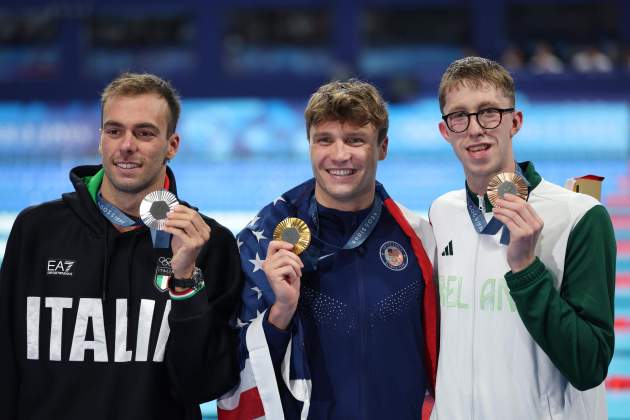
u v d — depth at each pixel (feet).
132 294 13.66
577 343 12.64
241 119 64.49
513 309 13.42
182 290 13.19
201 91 70.23
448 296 14.11
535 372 13.32
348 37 73.15
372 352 13.89
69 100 68.85
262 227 14.65
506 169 13.97
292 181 56.49
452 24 74.38
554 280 13.37
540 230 12.69
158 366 13.46
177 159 63.57
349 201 14.20
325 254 14.21
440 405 13.84
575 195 13.74
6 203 52.44
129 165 13.60
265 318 13.57
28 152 64.08
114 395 13.25
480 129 13.61
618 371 27.50
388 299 14.10
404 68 72.90
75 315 13.48
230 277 14.35
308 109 13.99
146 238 13.99
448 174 57.00
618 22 73.56
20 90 68.49
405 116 62.28
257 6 73.92
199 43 71.67
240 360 13.93
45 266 13.70
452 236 14.46
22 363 13.44
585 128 60.13
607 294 13.16
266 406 13.50
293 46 75.51
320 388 13.79
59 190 55.16
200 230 13.12
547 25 74.18
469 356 13.64
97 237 13.82
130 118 13.60
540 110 60.39
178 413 13.87
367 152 13.80
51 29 74.13
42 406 13.28
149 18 74.90
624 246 41.75
